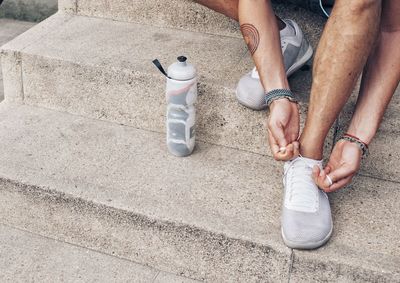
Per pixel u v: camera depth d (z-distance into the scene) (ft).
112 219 5.57
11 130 6.42
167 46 6.82
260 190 5.70
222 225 5.30
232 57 6.62
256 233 5.23
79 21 7.39
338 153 5.34
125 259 5.69
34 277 5.47
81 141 6.30
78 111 6.70
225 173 5.91
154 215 5.41
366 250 5.09
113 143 6.29
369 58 5.44
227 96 6.08
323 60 5.05
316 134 5.23
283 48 5.98
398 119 5.75
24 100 6.88
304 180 5.26
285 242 5.10
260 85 5.82
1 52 6.70
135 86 6.36
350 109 5.85
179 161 6.05
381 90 5.37
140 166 5.97
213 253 5.35
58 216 5.77
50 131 6.43
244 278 5.34
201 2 6.03
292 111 5.30
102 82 6.46
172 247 5.47
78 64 6.46
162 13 7.21
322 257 5.03
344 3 4.92
